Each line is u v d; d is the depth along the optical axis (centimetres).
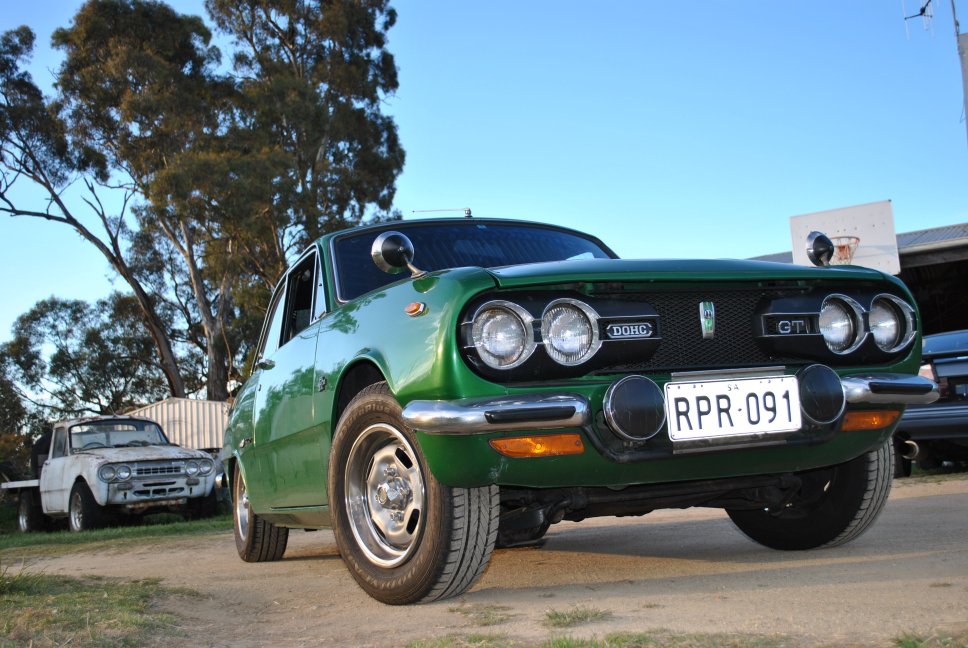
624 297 298
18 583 355
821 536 381
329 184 3250
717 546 431
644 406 280
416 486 306
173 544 702
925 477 789
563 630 249
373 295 343
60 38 3097
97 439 1253
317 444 369
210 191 2730
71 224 3141
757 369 303
